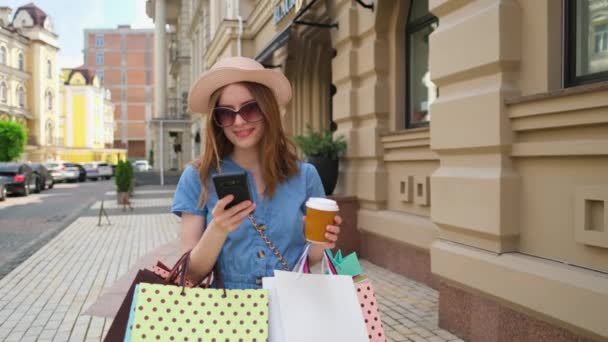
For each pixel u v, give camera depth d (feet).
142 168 163.32
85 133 214.07
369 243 21.03
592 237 8.81
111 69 290.97
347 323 4.76
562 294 8.96
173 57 130.21
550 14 10.25
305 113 33.01
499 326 10.78
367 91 20.62
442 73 12.82
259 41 40.98
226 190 4.48
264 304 4.69
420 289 16.56
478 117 11.35
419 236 16.85
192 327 4.55
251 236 5.23
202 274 5.03
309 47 31.17
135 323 4.51
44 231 34.47
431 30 18.15
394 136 18.71
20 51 166.71
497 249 10.91
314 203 4.87
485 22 11.20
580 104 8.87
